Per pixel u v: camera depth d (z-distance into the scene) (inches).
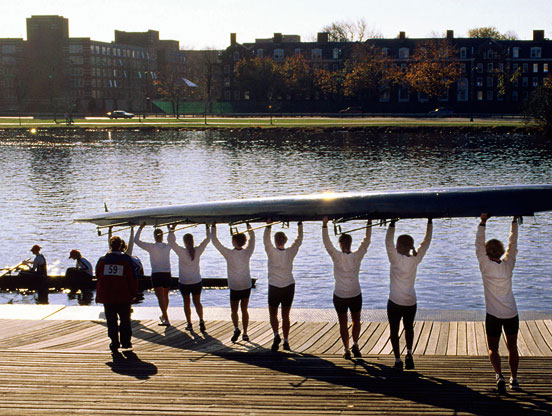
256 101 5251.0
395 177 2066.9
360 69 4724.4
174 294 850.1
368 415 297.4
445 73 4554.6
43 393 332.5
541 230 1222.3
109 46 6264.8
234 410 305.3
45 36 6023.6
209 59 6525.6
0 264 1053.2
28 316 539.5
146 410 306.2
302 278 920.3
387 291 858.1
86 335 478.0
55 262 1063.6
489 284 338.0
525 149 2787.9
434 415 297.0
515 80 4726.9
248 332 480.7
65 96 6072.8
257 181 2033.7
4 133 3969.0
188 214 527.5
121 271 412.8
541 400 316.8
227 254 447.2
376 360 394.6
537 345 423.5
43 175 2191.2
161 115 5482.3
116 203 1667.1
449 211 433.1
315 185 1937.7
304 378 356.2
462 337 447.5
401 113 4849.9
